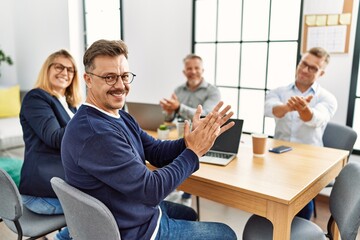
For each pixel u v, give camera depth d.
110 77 1.16
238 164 1.73
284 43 3.04
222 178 1.53
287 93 2.54
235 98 3.45
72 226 1.19
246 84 3.35
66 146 1.13
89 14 4.48
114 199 1.15
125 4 4.00
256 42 3.21
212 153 1.86
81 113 1.17
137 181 1.09
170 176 1.16
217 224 1.44
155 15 3.77
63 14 4.29
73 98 2.09
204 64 3.59
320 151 1.99
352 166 1.51
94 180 1.12
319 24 2.72
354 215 1.25
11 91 4.30
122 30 4.09
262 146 1.86
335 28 2.65
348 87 2.68
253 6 3.17
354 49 2.61
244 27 3.26
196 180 1.58
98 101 1.21
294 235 1.51
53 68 1.90
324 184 1.69
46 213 1.64
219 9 3.38
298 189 1.40
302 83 2.45
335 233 1.75
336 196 1.54
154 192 1.11
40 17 4.50
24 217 1.65
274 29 3.08
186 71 3.05
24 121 1.80
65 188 1.11
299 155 1.90
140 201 1.12
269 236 1.51
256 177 1.54
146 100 4.04
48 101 1.83
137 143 1.36
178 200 2.86
